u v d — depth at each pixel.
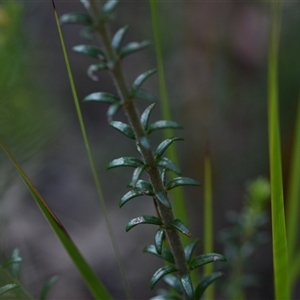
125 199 0.34
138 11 0.73
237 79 0.76
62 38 0.37
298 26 0.74
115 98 0.34
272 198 0.37
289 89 0.75
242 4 0.72
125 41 0.74
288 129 0.73
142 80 0.34
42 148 0.42
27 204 0.75
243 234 0.48
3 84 0.39
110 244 0.83
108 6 0.32
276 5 0.39
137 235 0.84
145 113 0.34
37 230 0.73
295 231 0.46
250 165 0.79
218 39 0.73
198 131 0.75
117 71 0.33
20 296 0.36
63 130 0.46
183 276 0.35
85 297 0.75
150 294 0.79
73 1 0.79
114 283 0.80
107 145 0.80
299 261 0.46
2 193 0.40
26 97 0.42
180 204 0.44
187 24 0.72
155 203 0.36
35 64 0.46
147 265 0.82
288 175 0.67
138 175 0.33
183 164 0.77
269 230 0.77
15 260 0.36
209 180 0.44
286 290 0.39
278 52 0.75
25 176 0.38
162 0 0.71
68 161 0.78
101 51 0.33
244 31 0.73
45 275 0.59
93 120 0.85
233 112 0.77
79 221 0.84
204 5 0.71
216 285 0.51
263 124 0.78
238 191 0.80
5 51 0.40
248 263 0.54
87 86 0.84
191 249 0.35
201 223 0.81
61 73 0.75
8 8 0.42
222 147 0.78
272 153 0.37
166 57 0.74
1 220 0.40
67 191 0.84
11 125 0.41
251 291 0.82
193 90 0.74
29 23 0.50
